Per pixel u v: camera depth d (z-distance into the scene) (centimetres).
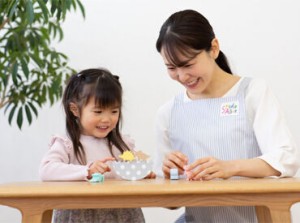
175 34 125
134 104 251
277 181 99
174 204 94
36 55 226
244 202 94
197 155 141
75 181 124
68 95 150
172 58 126
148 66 251
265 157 117
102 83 145
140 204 94
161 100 250
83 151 145
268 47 244
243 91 140
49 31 227
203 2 248
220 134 138
